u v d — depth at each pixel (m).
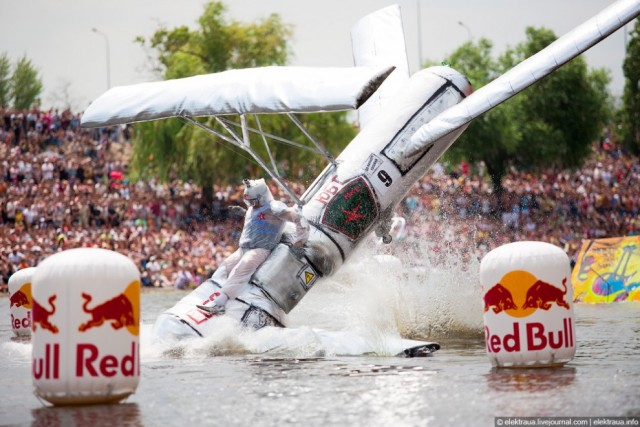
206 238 44.59
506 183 49.72
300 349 12.88
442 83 15.06
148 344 13.66
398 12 18.20
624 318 17.55
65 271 8.45
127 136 55.59
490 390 9.05
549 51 13.62
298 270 14.23
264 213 14.06
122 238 41.41
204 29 52.59
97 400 8.62
